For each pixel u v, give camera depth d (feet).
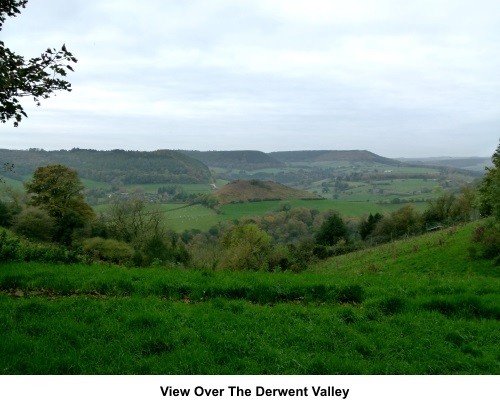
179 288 39.29
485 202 132.67
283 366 24.80
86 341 26.63
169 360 24.75
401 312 34.73
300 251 192.24
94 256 61.72
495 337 29.48
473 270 104.58
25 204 192.85
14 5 31.30
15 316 30.09
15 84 29.09
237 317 31.78
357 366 24.95
